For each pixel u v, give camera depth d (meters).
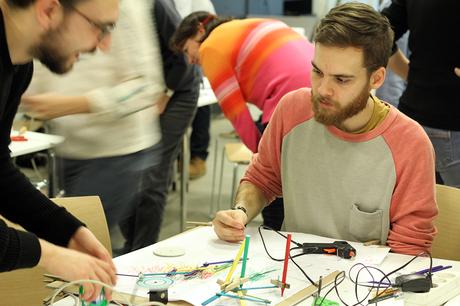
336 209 1.80
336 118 1.68
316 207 1.83
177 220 4.14
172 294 1.35
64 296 1.33
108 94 2.05
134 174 2.22
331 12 1.64
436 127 2.35
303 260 1.58
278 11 6.64
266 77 2.51
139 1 2.12
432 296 1.35
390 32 1.66
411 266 1.57
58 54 1.20
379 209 1.74
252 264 1.54
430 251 1.75
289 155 1.87
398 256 1.64
